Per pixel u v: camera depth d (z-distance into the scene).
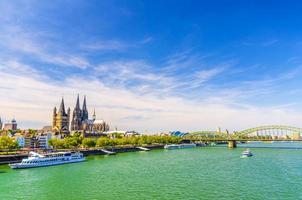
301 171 121.31
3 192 84.44
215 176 109.75
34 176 113.25
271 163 152.38
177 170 127.19
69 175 115.19
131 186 91.19
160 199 74.94
